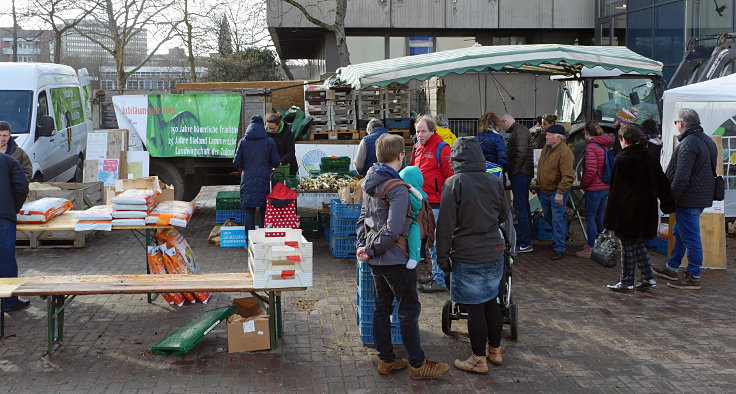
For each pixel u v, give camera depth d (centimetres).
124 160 1116
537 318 654
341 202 915
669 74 1881
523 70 1151
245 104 1160
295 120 1198
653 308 688
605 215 737
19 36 2825
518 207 945
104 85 4456
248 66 3062
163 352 546
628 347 577
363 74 855
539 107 2202
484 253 503
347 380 503
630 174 721
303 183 1001
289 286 546
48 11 2595
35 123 1158
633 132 723
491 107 2188
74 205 954
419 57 962
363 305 571
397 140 501
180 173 1191
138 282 562
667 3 1867
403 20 2139
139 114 1151
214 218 1231
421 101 1466
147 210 648
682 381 507
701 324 638
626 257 741
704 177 746
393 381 503
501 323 527
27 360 534
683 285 765
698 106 1005
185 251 685
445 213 496
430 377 504
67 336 589
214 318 579
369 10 2122
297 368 524
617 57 882
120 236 1050
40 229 637
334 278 797
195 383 493
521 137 929
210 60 2997
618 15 2084
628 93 1222
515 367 532
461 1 2153
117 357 542
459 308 600
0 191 625
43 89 1221
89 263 871
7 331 602
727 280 804
